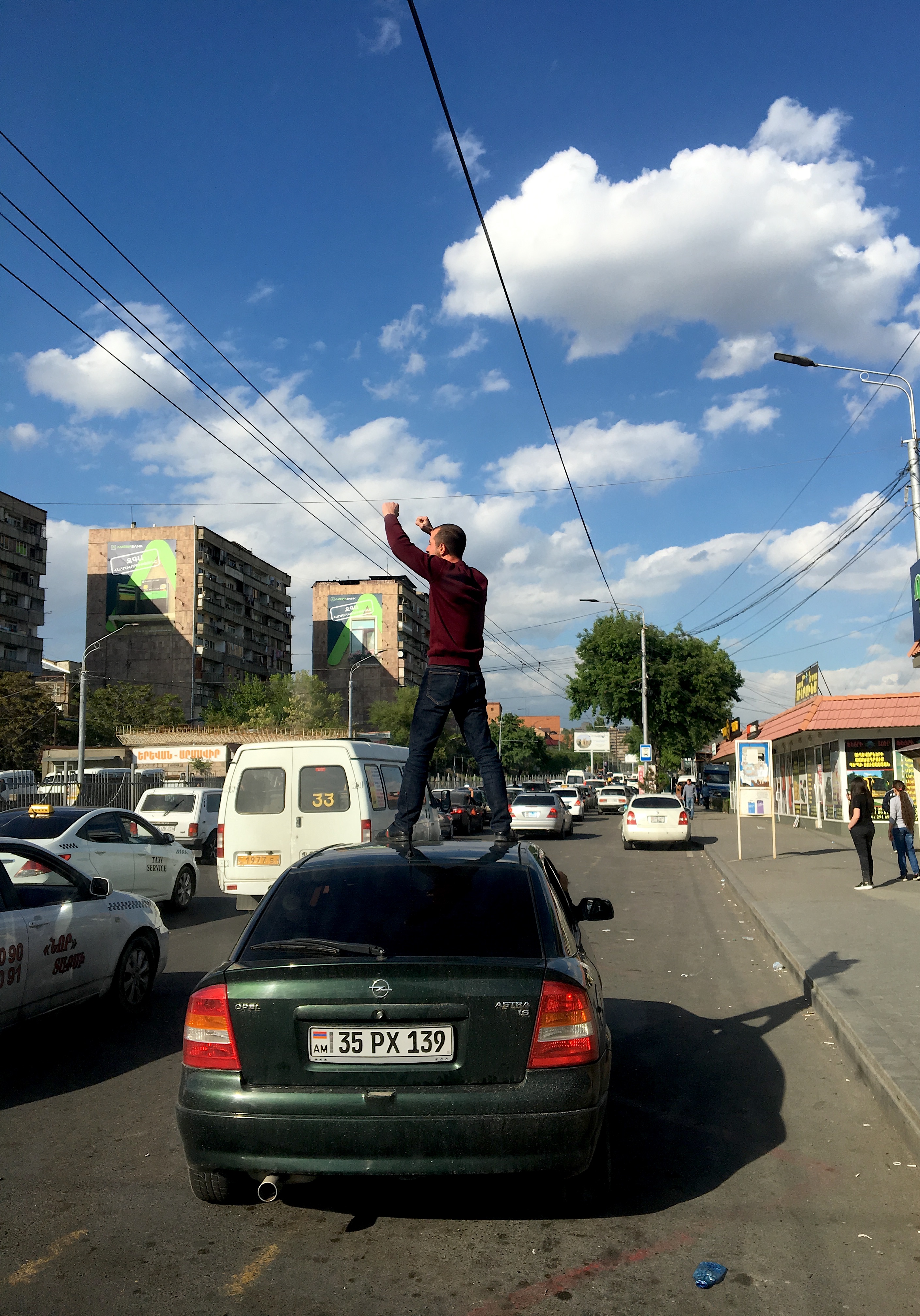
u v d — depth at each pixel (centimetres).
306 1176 364
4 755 5231
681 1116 530
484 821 3444
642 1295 338
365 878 438
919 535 1877
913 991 770
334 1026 370
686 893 1622
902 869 1638
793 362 1919
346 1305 332
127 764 4803
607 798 5428
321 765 1250
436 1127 356
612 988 869
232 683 9262
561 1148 357
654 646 5556
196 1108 370
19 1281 349
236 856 1245
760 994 842
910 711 2555
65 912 691
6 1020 620
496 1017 367
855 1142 491
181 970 962
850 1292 341
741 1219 400
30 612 7994
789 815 3547
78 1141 498
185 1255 368
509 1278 350
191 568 9544
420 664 12506
